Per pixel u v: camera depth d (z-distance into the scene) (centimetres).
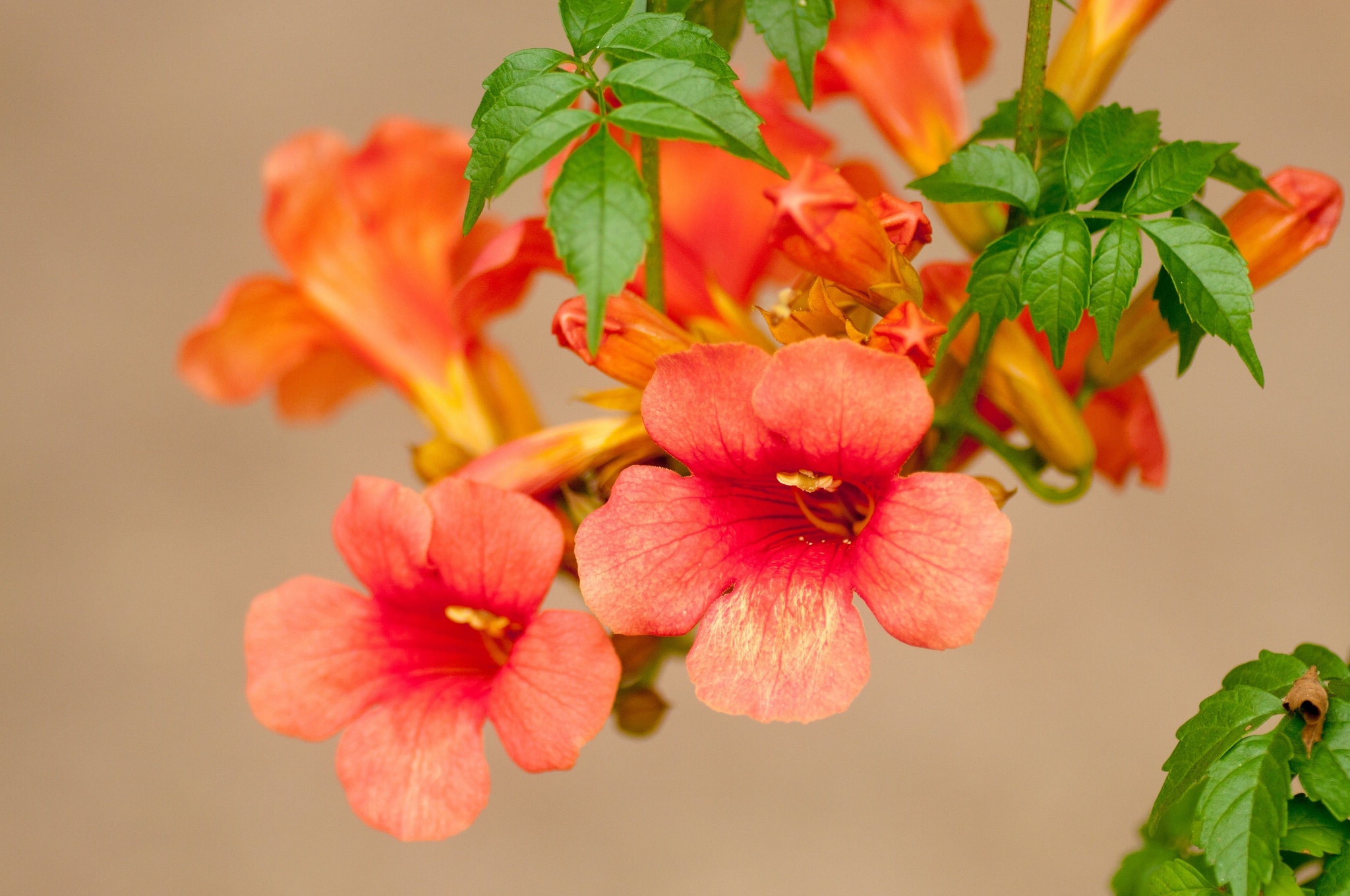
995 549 69
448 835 72
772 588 71
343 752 73
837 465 71
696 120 68
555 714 71
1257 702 70
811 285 74
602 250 67
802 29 70
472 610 74
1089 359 77
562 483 77
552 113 69
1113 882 76
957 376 76
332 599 75
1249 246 75
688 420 71
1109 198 72
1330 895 69
